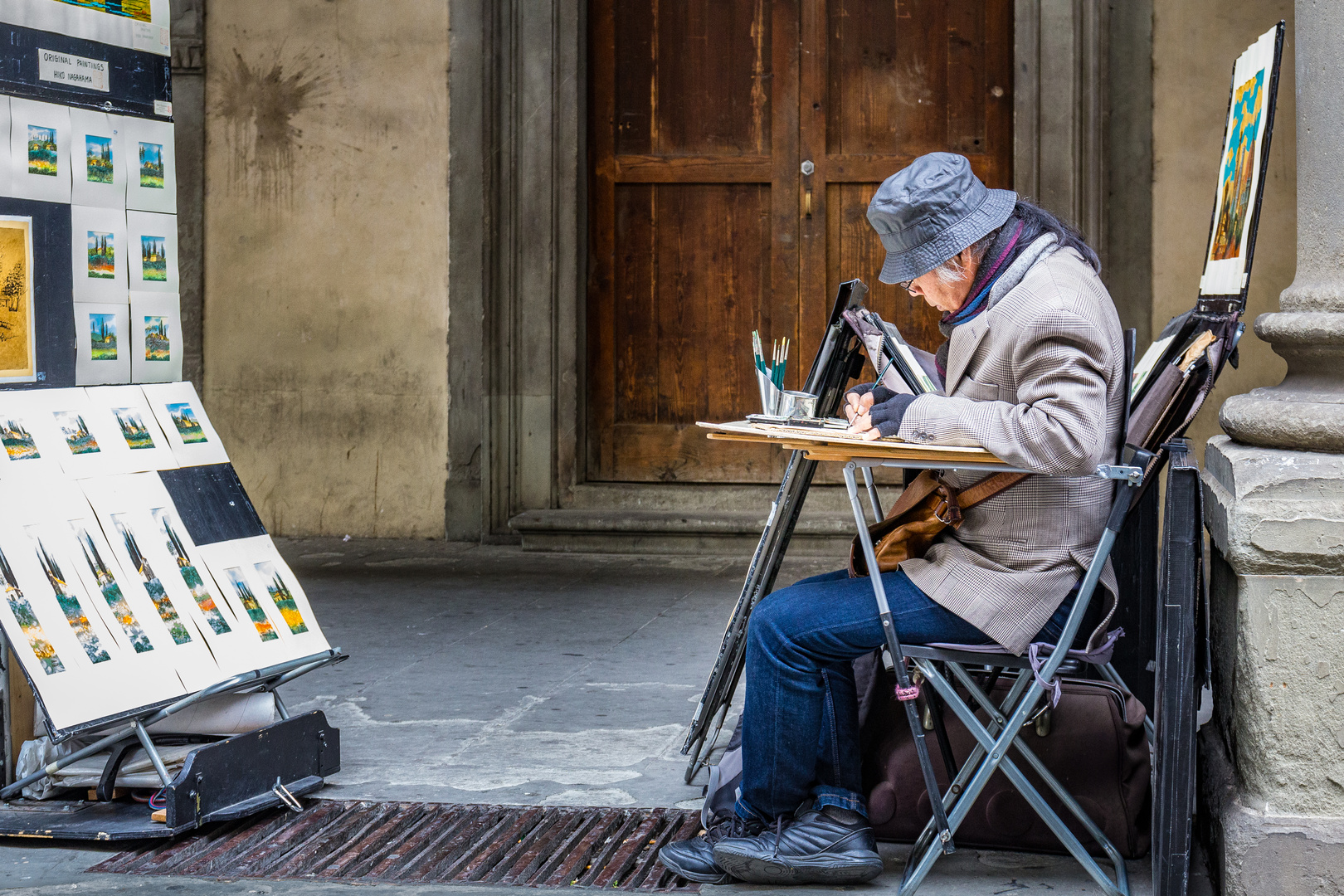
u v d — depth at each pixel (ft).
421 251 33.58
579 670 21.07
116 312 15.67
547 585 28.25
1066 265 11.74
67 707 13.15
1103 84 30.42
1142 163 30.40
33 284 14.66
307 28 33.91
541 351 32.73
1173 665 11.28
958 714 12.00
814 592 12.34
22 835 13.82
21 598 13.33
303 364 34.37
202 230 34.76
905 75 31.78
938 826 11.95
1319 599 11.34
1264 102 12.39
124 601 14.21
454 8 32.99
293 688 20.12
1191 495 11.28
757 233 32.55
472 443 33.55
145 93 16.12
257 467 34.76
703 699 15.42
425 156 33.40
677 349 32.96
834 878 12.29
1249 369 30.12
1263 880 11.41
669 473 33.04
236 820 14.62
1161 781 11.31
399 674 20.90
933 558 12.15
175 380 16.49
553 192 32.42
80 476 14.51
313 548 33.12
